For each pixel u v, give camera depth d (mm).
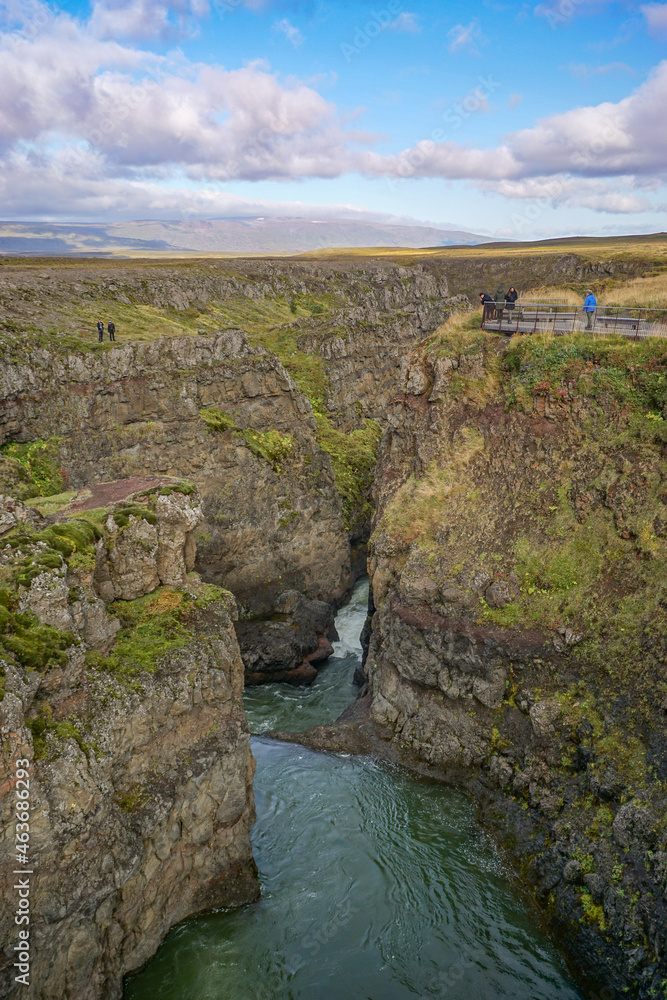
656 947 14273
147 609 17250
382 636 26906
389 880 18719
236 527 37906
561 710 20031
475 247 186625
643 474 22969
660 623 19125
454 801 21672
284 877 18797
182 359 38594
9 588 13883
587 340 27141
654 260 95938
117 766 14836
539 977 15891
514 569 23703
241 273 88875
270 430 41562
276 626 34906
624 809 16531
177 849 15945
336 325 65188
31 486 31641
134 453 37188
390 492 30875
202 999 14977
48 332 38094
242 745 17281
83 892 13016
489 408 28516
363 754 24172
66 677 14031
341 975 15875
